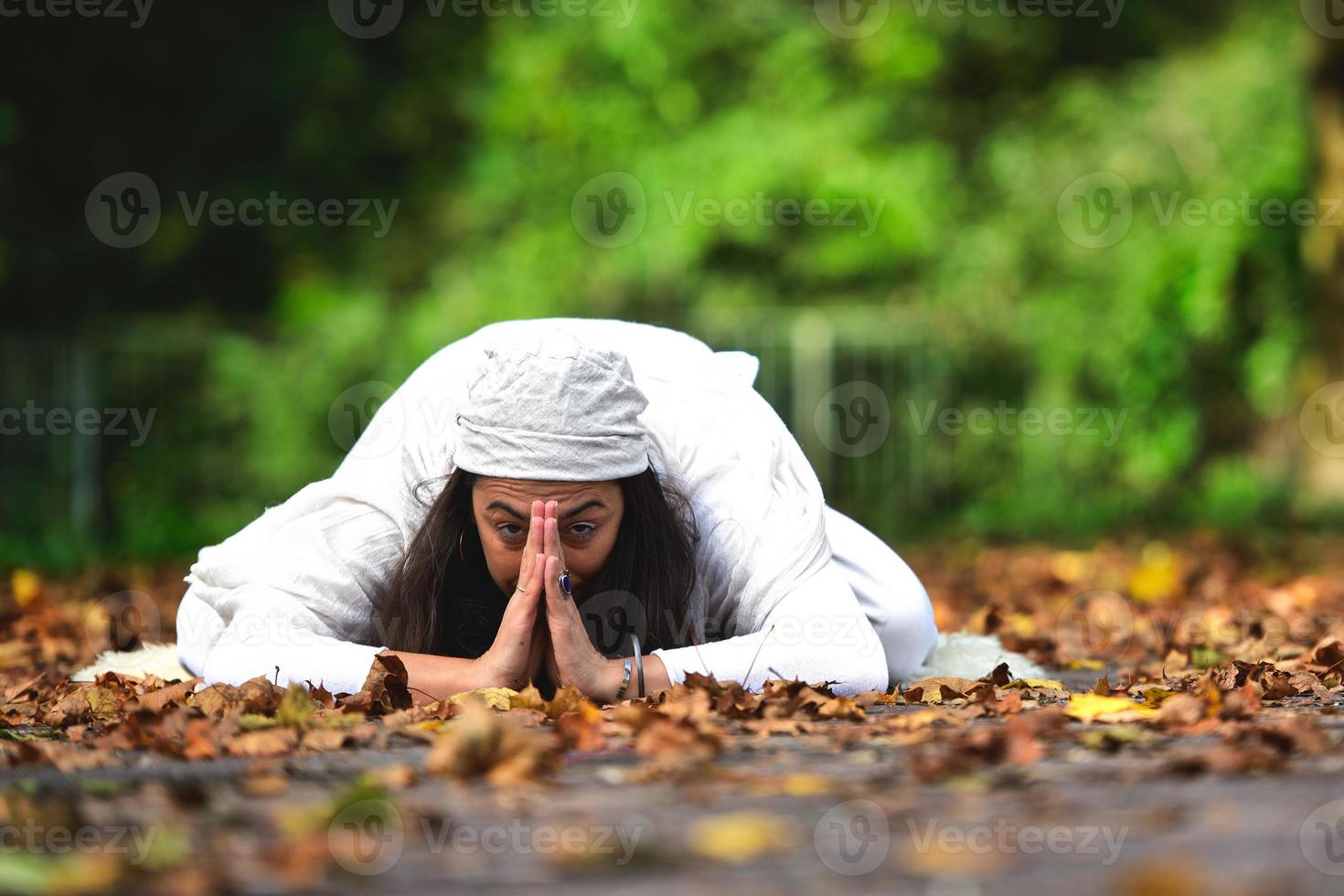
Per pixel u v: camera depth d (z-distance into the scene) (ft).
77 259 54.70
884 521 50.19
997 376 53.36
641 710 11.14
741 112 56.08
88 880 7.07
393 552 13.19
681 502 13.03
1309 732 10.11
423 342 52.11
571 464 11.97
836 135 55.11
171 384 49.60
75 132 56.13
